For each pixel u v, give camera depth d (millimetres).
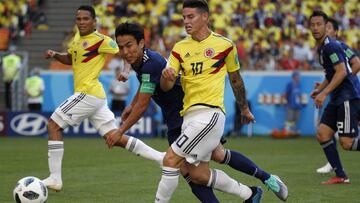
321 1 75125
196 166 21562
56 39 78812
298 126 63844
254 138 61625
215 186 21891
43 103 67062
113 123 29906
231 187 22078
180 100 22453
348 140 30391
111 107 63250
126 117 24312
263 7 74688
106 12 78125
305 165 39562
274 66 68562
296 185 30859
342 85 30547
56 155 28578
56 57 30203
